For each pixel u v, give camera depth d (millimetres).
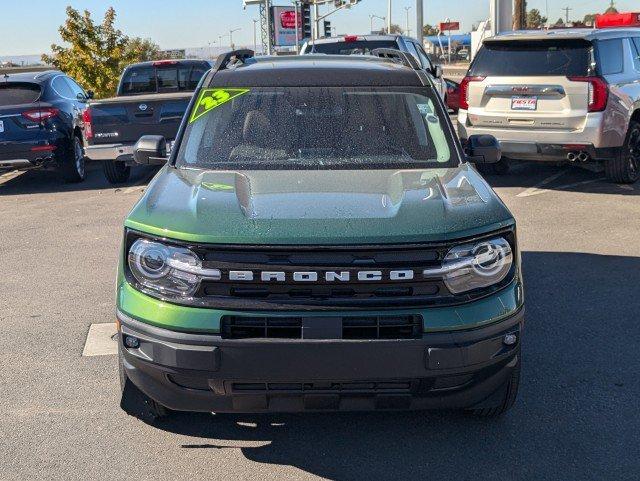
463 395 3607
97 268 7262
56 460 3836
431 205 3717
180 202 3814
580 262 7129
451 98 17828
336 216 3566
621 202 9578
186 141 4734
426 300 3416
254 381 3420
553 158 10000
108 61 26547
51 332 5586
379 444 3971
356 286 3389
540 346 5211
